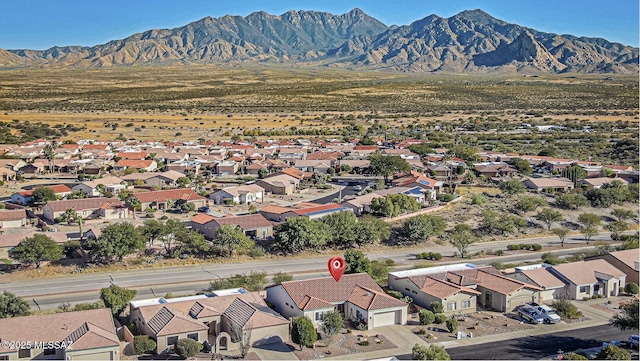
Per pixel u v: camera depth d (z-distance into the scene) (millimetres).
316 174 172750
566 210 140750
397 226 121625
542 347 67250
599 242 118875
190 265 98625
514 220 126562
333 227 110250
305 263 101000
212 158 194250
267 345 67188
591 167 178625
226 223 111625
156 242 107750
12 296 72562
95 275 92375
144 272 94438
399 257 106250
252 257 103312
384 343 68125
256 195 147250
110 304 72875
